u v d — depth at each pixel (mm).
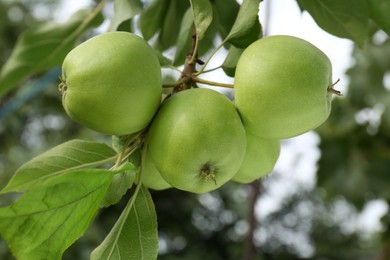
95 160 466
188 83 481
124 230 455
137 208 459
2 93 701
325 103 451
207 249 2551
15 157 1824
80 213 424
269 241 2834
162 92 477
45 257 415
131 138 459
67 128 2180
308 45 453
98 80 428
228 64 498
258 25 479
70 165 458
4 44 2768
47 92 1930
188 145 432
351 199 1228
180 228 2510
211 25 595
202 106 438
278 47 447
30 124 2172
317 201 2777
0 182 1698
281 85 438
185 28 573
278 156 500
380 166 1217
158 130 442
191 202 2465
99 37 443
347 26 551
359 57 1192
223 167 444
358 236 2875
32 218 400
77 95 432
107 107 431
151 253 451
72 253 1605
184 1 617
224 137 435
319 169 1244
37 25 674
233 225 2564
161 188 501
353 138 1230
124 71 429
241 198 2498
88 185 412
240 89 450
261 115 446
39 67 691
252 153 481
